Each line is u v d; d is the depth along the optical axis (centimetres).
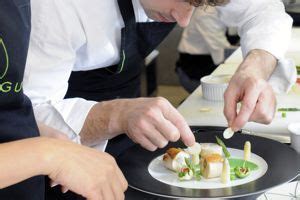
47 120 116
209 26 331
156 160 115
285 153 112
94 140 120
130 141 141
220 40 333
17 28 86
